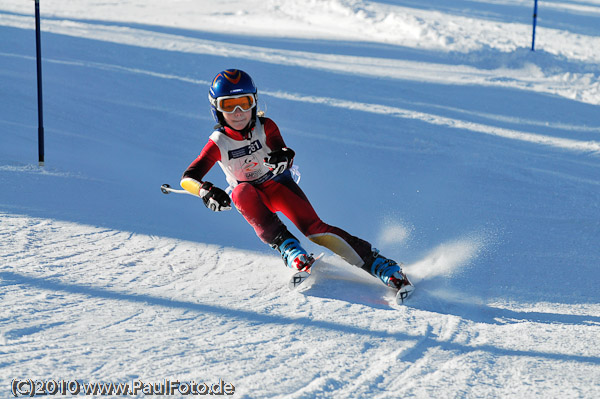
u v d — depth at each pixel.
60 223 9.45
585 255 9.59
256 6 54.06
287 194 8.30
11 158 13.52
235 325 6.29
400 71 30.77
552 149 18.75
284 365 5.40
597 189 14.66
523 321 6.90
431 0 58.28
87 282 7.23
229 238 9.61
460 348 6.04
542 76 32.34
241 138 8.02
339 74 28.47
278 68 28.61
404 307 7.17
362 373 5.37
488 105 24.59
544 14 54.56
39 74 12.95
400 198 13.04
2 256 7.82
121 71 24.89
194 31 40.53
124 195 11.52
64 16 43.75
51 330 5.80
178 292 7.17
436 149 17.88
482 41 41.06
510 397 5.02
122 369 5.07
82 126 17.70
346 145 17.83
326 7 51.38
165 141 17.12
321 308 6.95
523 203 13.16
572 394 5.09
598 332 6.57
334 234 7.97
